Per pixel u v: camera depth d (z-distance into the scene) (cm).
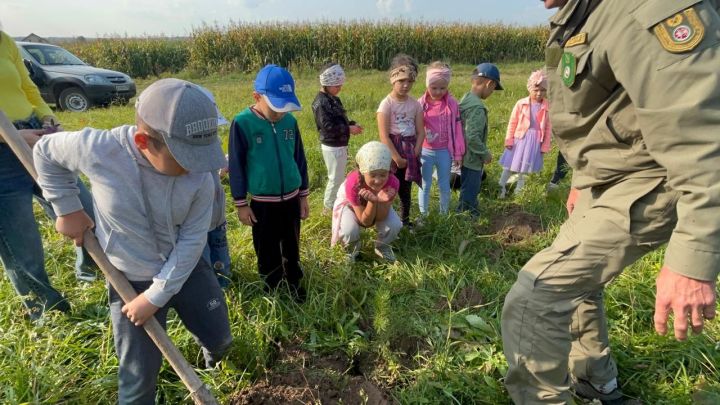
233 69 1881
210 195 183
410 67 382
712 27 130
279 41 1886
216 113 165
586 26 156
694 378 237
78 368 240
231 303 283
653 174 160
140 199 169
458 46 2117
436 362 251
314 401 231
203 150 158
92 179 165
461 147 418
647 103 140
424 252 377
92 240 179
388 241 360
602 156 170
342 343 271
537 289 182
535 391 195
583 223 178
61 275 316
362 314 301
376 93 1136
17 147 177
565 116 178
